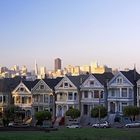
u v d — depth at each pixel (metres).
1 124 96.50
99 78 116.81
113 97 113.31
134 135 62.16
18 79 137.75
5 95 128.00
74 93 118.06
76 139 55.53
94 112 106.56
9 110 102.94
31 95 124.75
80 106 117.12
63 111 119.44
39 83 123.69
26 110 124.75
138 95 111.38
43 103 122.31
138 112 104.62
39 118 108.12
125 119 107.88
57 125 110.19
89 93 116.38
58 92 120.25
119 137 59.09
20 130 74.88
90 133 66.00
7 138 56.12
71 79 120.00
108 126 94.06
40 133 66.62
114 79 113.69
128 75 113.88
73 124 102.94
